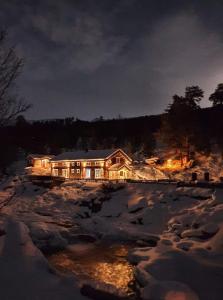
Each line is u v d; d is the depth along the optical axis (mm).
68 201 33531
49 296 9641
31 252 13727
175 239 19562
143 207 29031
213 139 71062
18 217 26406
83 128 104812
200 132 62156
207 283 12492
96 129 100625
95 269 15844
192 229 20156
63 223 26016
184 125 61188
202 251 15945
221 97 68812
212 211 21578
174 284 11070
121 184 35219
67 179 45750
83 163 59281
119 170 55000
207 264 14180
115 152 57812
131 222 26922
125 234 22969
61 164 63000
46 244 19719
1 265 11852
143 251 17688
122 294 9688
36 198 34750
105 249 20156
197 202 26891
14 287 10172
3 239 14594
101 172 56688
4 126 13320
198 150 63125
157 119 96375
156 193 30859
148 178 53375
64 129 104688
